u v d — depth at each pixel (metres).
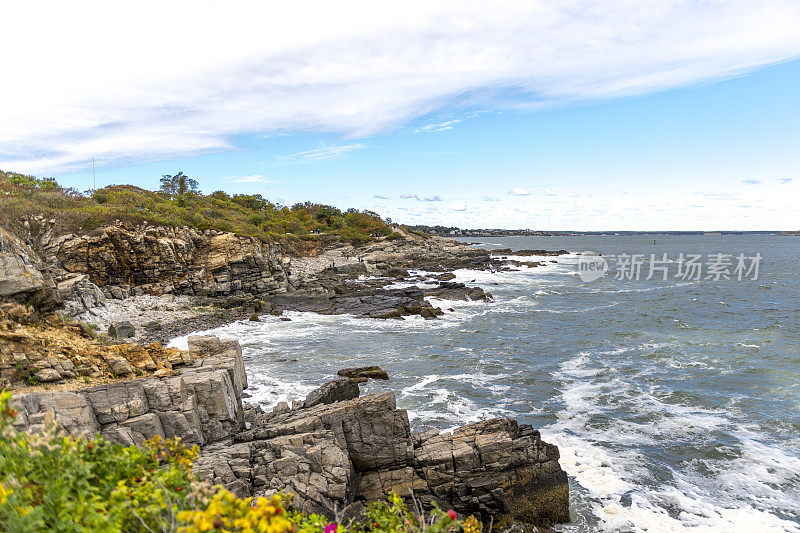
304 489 12.23
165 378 14.40
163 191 97.25
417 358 31.61
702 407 23.02
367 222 133.12
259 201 119.94
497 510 14.51
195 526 3.24
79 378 14.98
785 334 38.16
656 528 14.37
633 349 33.91
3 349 14.59
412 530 5.24
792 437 19.81
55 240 41.66
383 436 15.03
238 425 15.57
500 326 41.81
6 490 3.42
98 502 3.72
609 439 19.77
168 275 48.38
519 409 22.86
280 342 35.31
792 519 14.73
